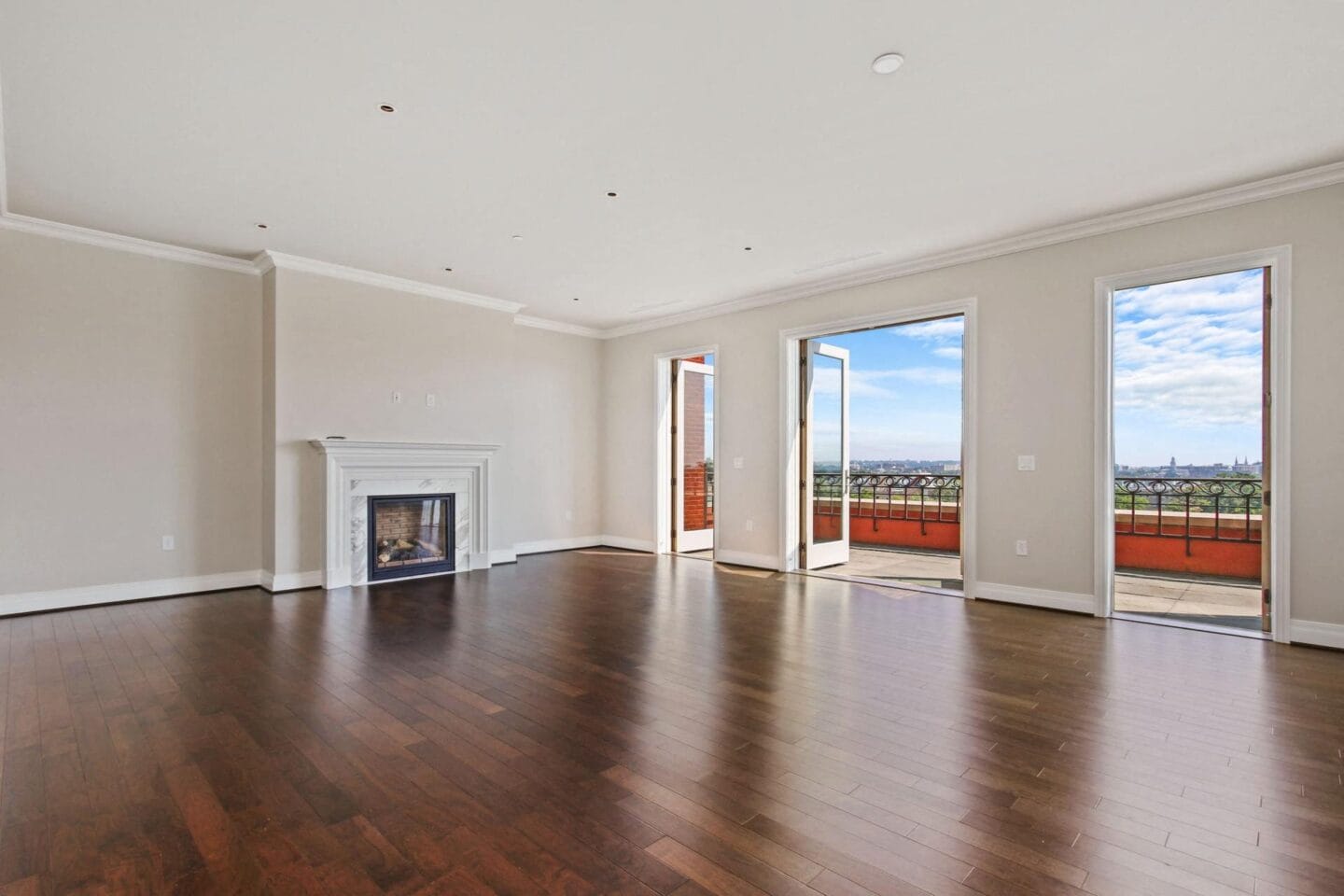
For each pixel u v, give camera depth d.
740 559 6.59
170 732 2.56
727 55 2.65
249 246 5.01
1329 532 3.69
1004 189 3.96
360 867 1.71
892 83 2.85
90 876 1.67
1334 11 2.35
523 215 4.36
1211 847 1.81
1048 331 4.68
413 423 5.97
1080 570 4.55
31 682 3.12
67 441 4.60
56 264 4.55
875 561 7.04
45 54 2.61
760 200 4.11
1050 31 2.49
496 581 5.70
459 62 2.69
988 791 2.11
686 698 2.93
